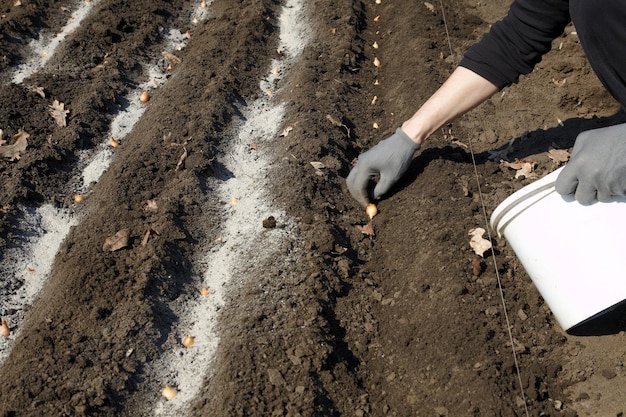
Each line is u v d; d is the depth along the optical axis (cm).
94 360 201
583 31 199
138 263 217
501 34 217
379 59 286
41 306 212
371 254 228
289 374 201
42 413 193
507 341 206
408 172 241
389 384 205
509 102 263
